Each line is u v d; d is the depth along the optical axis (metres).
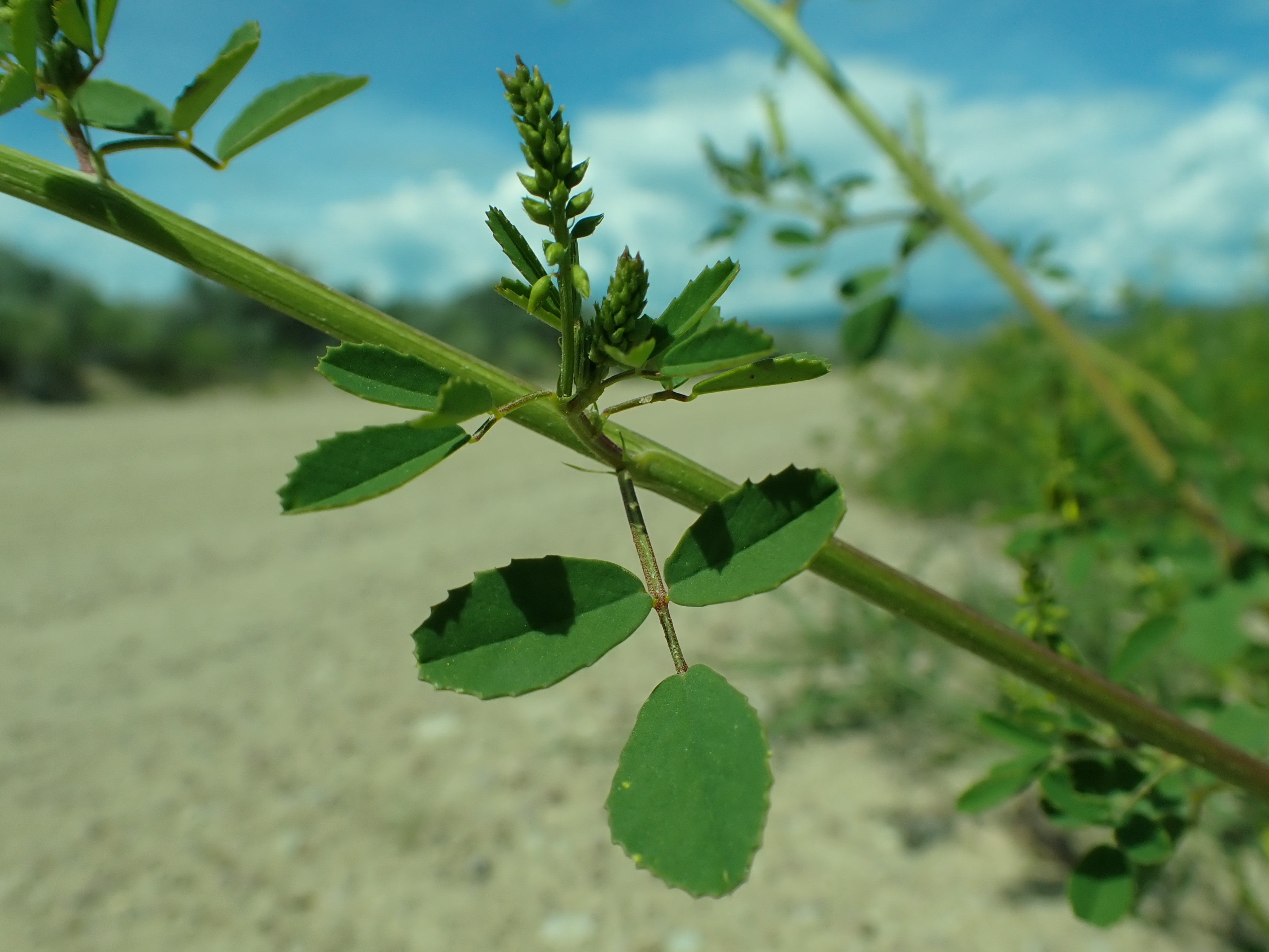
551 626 0.11
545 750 0.44
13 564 0.81
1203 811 0.29
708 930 0.32
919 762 0.42
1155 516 0.38
